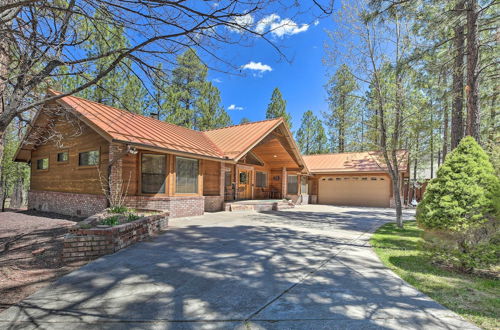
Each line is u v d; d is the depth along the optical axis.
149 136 10.96
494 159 9.05
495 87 12.23
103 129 9.23
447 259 5.14
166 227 9.16
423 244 5.57
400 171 19.44
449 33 9.12
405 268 5.13
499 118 16.14
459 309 3.40
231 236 7.89
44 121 11.91
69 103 10.30
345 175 23.19
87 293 3.72
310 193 24.80
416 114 10.30
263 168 20.31
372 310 3.34
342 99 13.01
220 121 29.25
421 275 4.71
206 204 14.05
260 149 18.73
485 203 5.02
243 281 4.29
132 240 6.66
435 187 5.64
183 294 3.74
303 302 3.54
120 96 14.29
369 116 12.09
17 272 4.55
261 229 9.24
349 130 12.86
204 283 4.16
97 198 10.11
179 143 12.12
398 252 6.36
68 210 11.61
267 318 3.10
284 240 7.51
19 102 4.14
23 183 19.23
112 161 9.38
